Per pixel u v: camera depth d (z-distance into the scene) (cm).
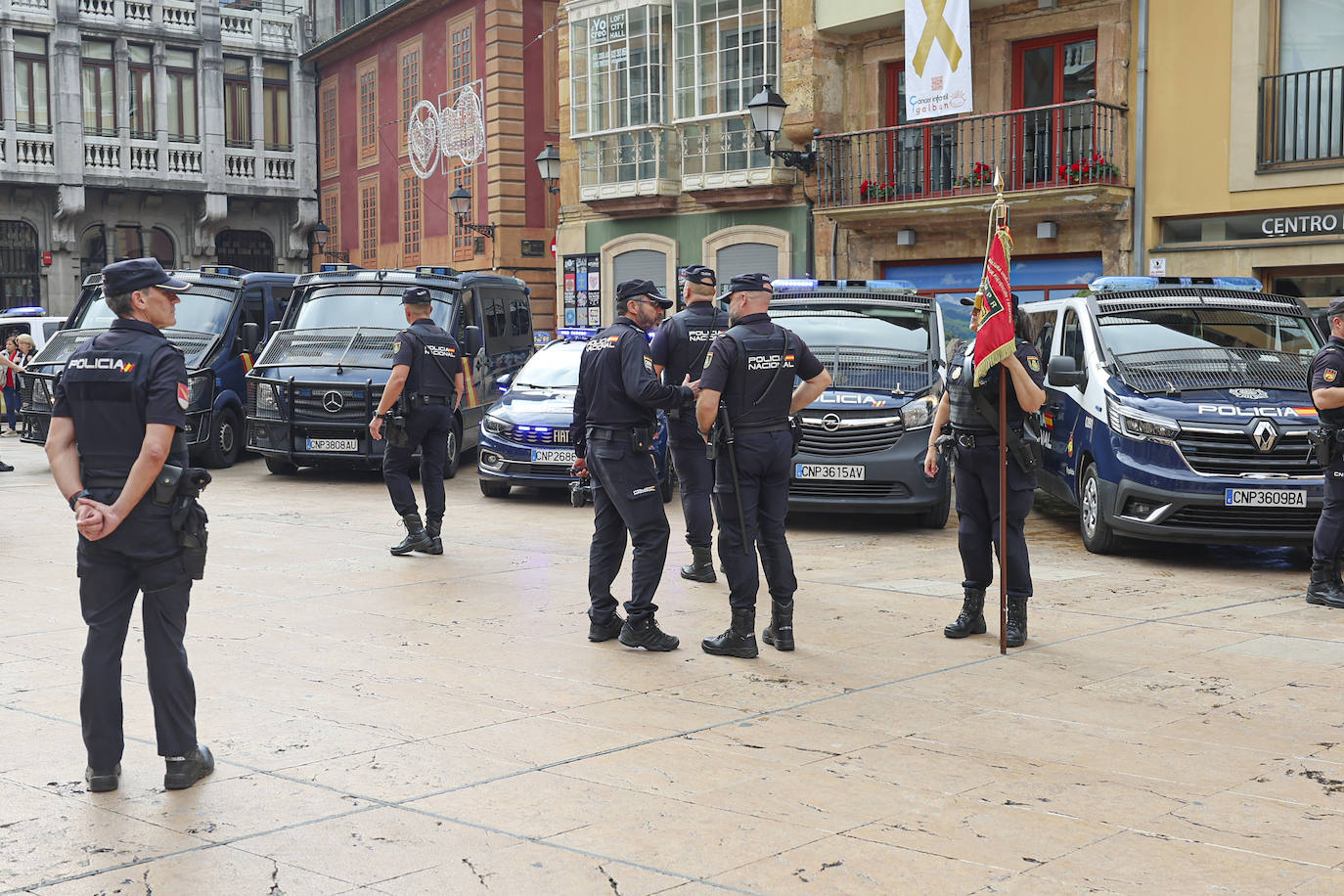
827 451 1123
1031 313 1241
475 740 527
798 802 454
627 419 675
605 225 2628
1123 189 1819
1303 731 541
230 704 579
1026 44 1984
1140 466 958
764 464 666
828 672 640
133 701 580
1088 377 1043
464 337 1669
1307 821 437
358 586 866
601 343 686
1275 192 1691
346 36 3581
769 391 664
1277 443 929
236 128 3759
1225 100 1733
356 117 3672
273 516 1238
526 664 654
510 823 435
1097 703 583
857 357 1207
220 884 385
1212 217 1764
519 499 1395
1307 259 1670
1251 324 1073
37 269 3544
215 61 3659
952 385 718
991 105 2003
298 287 1686
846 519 1242
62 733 535
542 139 3045
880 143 2144
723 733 538
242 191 3750
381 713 566
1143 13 1797
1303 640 711
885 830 427
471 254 3108
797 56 2183
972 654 676
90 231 3594
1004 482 671
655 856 406
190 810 447
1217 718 560
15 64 3400
